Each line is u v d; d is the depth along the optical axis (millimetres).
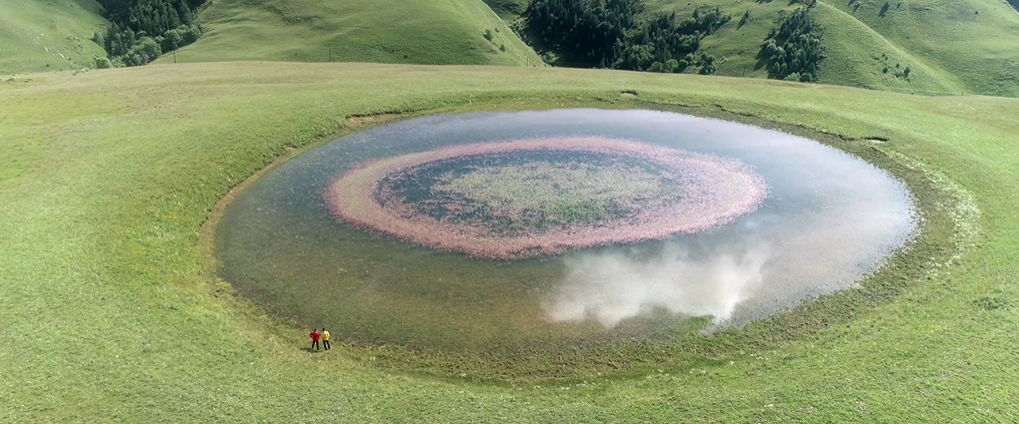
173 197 37625
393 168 43125
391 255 33281
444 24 134750
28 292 27797
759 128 50406
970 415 21281
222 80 62500
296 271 32031
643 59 151250
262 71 67688
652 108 54969
